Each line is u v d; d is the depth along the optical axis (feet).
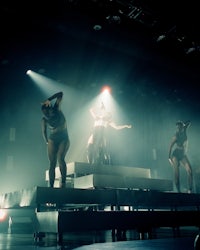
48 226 15.28
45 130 20.20
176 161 26.37
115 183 21.52
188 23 30.25
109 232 27.35
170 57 35.27
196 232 24.08
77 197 16.83
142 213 18.01
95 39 30.68
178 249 11.96
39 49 37.32
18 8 26.20
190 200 22.25
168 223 19.30
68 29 28.86
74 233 26.00
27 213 30.89
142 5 28.17
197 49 33.96
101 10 28.37
